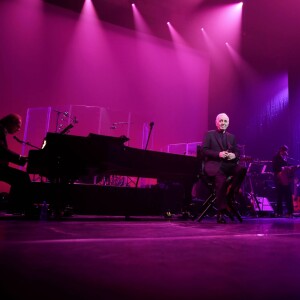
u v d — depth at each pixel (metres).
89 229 2.48
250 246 1.73
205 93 10.63
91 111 9.03
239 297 0.84
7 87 8.14
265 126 9.69
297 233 2.52
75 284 0.90
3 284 0.88
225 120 4.21
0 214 4.43
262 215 6.79
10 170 3.83
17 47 8.34
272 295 0.86
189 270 1.12
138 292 0.85
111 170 4.27
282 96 9.52
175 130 10.09
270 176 7.94
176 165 4.32
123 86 9.54
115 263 1.19
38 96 8.48
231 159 3.91
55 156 3.73
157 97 9.98
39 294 0.80
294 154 9.20
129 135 9.43
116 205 4.86
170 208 5.26
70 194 4.57
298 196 8.31
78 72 9.02
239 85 10.26
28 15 8.55
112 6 9.27
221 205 3.82
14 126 3.96
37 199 4.39
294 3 8.09
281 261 1.33
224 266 1.20
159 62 10.11
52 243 1.63
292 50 9.49
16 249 1.42
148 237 2.02
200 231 2.53
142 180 9.09
